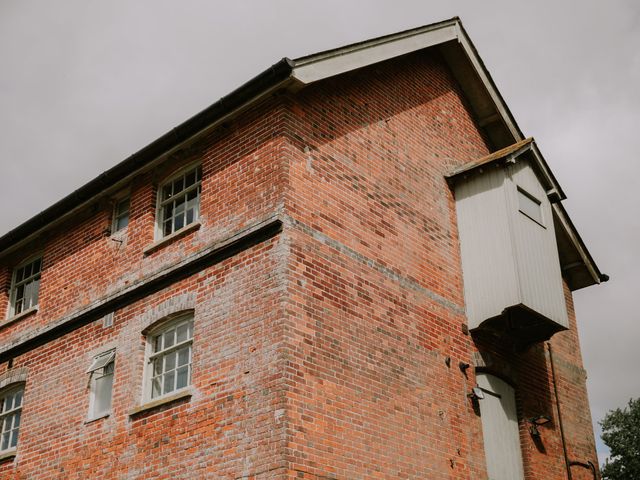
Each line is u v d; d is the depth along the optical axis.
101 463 11.00
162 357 11.20
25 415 12.94
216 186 11.46
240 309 10.09
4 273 15.27
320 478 8.98
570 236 15.51
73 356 12.59
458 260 13.33
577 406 14.86
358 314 10.60
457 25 15.31
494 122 16.28
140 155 12.53
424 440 10.79
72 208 13.87
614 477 33.94
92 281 12.98
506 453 12.36
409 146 13.42
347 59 12.00
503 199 13.12
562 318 13.05
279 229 10.07
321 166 11.13
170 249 11.68
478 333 12.84
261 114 11.24
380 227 11.78
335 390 9.70
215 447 9.51
